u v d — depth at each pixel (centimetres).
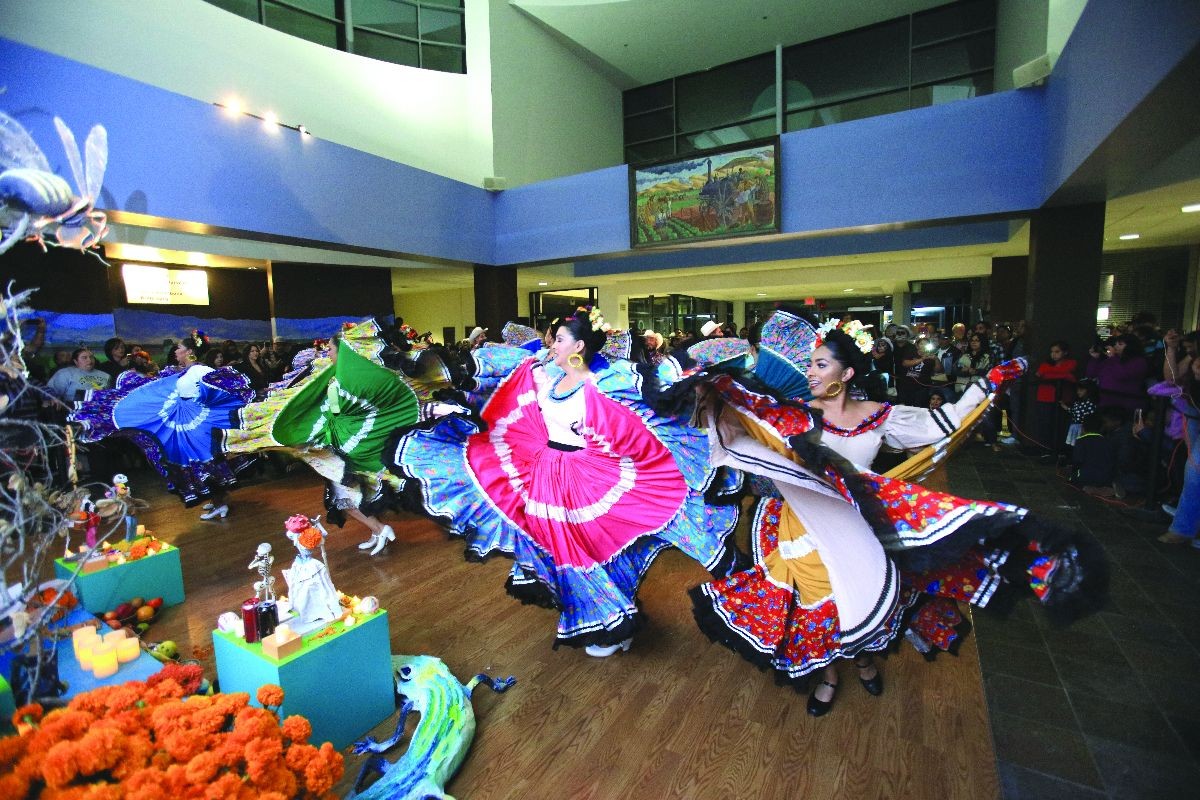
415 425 283
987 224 1023
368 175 895
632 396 260
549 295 1731
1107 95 419
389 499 293
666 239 985
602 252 1055
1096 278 696
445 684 250
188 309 1092
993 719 236
